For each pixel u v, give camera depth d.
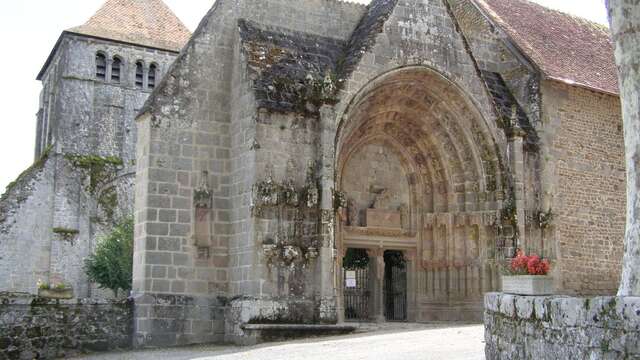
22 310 20.05
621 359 8.12
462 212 27.59
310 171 23.27
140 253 23.00
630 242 12.98
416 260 28.58
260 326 21.39
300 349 18.44
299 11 26.48
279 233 22.56
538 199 28.55
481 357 14.48
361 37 25.97
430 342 17.89
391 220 28.25
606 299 8.47
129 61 60.69
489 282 26.80
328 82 23.62
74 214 56.09
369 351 16.88
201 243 23.48
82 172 56.97
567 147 30.11
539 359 10.26
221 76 24.75
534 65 29.67
